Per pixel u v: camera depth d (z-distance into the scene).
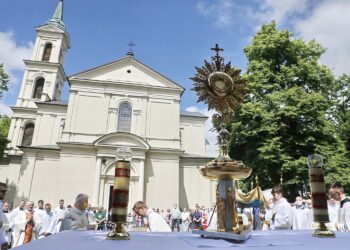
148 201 23.50
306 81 20.34
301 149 18.20
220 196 2.80
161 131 26.22
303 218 8.12
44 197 23.39
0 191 5.41
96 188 22.45
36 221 10.37
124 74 27.14
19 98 34.03
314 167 3.02
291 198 17.80
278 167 17.86
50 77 35.38
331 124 18.81
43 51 36.56
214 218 4.62
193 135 32.91
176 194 24.14
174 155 25.08
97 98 25.91
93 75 26.47
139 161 23.78
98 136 24.78
